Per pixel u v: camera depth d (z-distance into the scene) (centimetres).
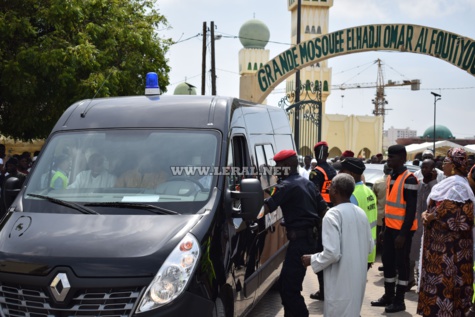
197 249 439
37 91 1697
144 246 433
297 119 2395
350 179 511
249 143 621
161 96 595
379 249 1227
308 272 1030
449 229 566
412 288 902
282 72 2381
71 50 1622
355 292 498
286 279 604
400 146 751
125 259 422
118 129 549
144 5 2195
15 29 1619
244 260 548
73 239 443
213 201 485
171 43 2145
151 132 542
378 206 1042
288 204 608
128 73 1842
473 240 577
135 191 499
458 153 572
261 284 639
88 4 1762
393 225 748
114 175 514
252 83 2419
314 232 608
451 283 568
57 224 465
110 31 1831
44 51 1611
